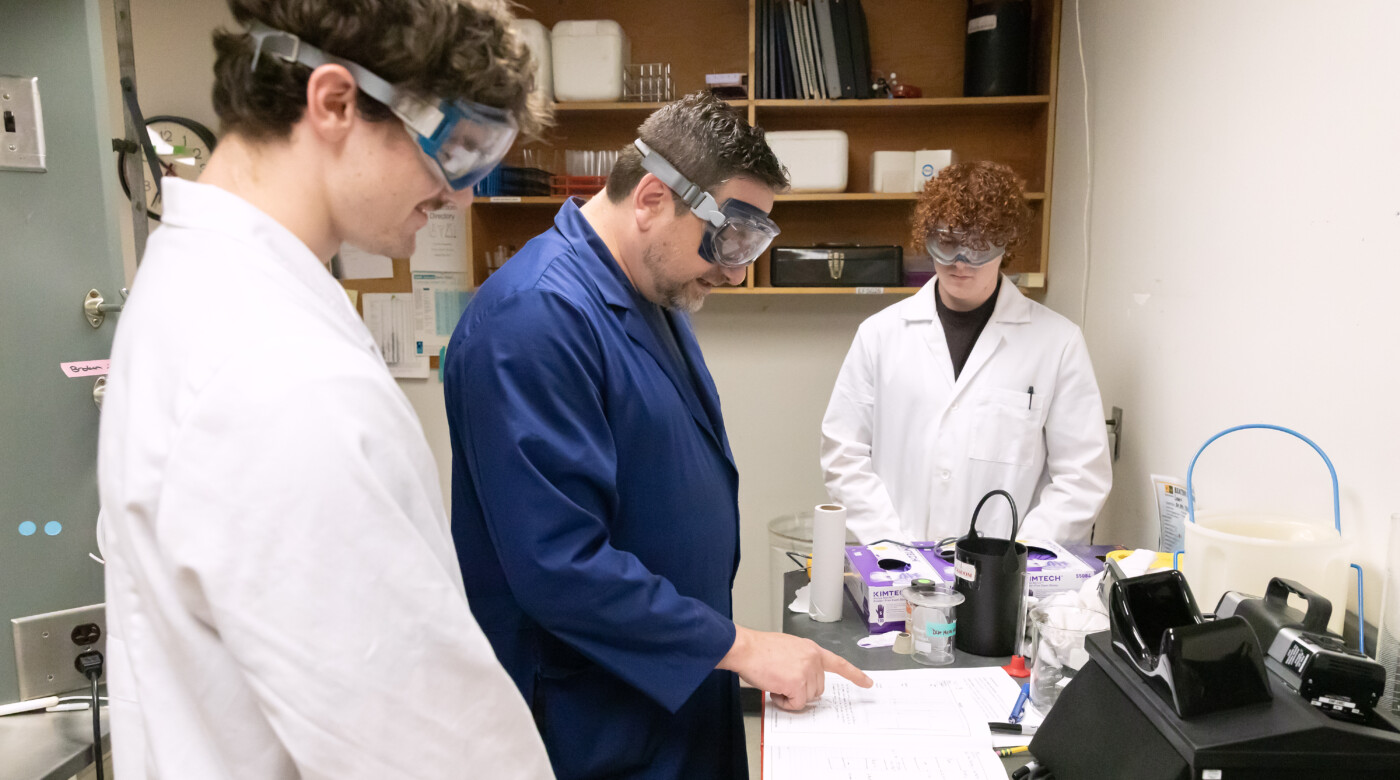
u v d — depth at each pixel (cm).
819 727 103
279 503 53
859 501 204
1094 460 193
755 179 109
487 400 98
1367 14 122
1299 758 73
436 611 59
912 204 276
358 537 55
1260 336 151
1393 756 73
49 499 116
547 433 97
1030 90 273
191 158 189
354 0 58
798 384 294
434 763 59
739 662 104
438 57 61
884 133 277
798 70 256
